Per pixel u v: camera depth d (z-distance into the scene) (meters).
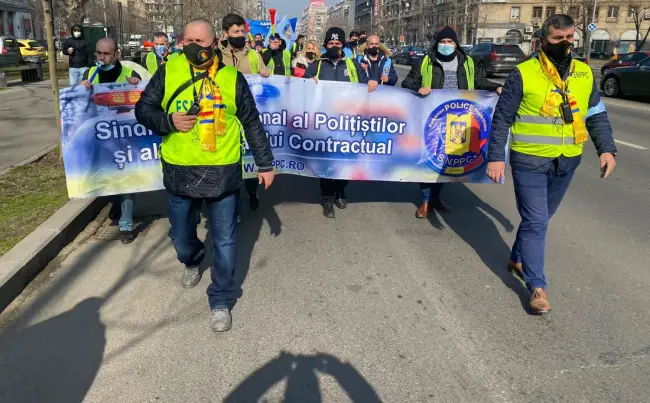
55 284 4.25
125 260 4.74
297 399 2.92
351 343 3.47
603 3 64.56
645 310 3.95
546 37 3.62
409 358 3.31
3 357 3.28
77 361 3.24
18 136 9.72
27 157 8.04
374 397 2.95
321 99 5.61
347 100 5.62
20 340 3.47
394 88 5.60
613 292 4.23
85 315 3.79
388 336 3.56
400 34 87.56
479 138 5.75
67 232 5.05
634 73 17.48
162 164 3.66
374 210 6.37
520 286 4.33
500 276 4.52
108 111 4.98
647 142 10.46
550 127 3.72
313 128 5.69
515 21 69.81
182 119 3.30
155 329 3.62
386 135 5.71
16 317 3.75
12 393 2.95
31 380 3.06
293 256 4.90
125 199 5.12
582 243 5.29
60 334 3.54
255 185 6.11
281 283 4.34
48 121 11.38
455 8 67.31
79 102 4.91
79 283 4.27
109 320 3.72
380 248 5.13
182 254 3.99
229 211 3.64
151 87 3.50
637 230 5.66
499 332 3.63
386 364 3.25
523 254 3.93
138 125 5.06
